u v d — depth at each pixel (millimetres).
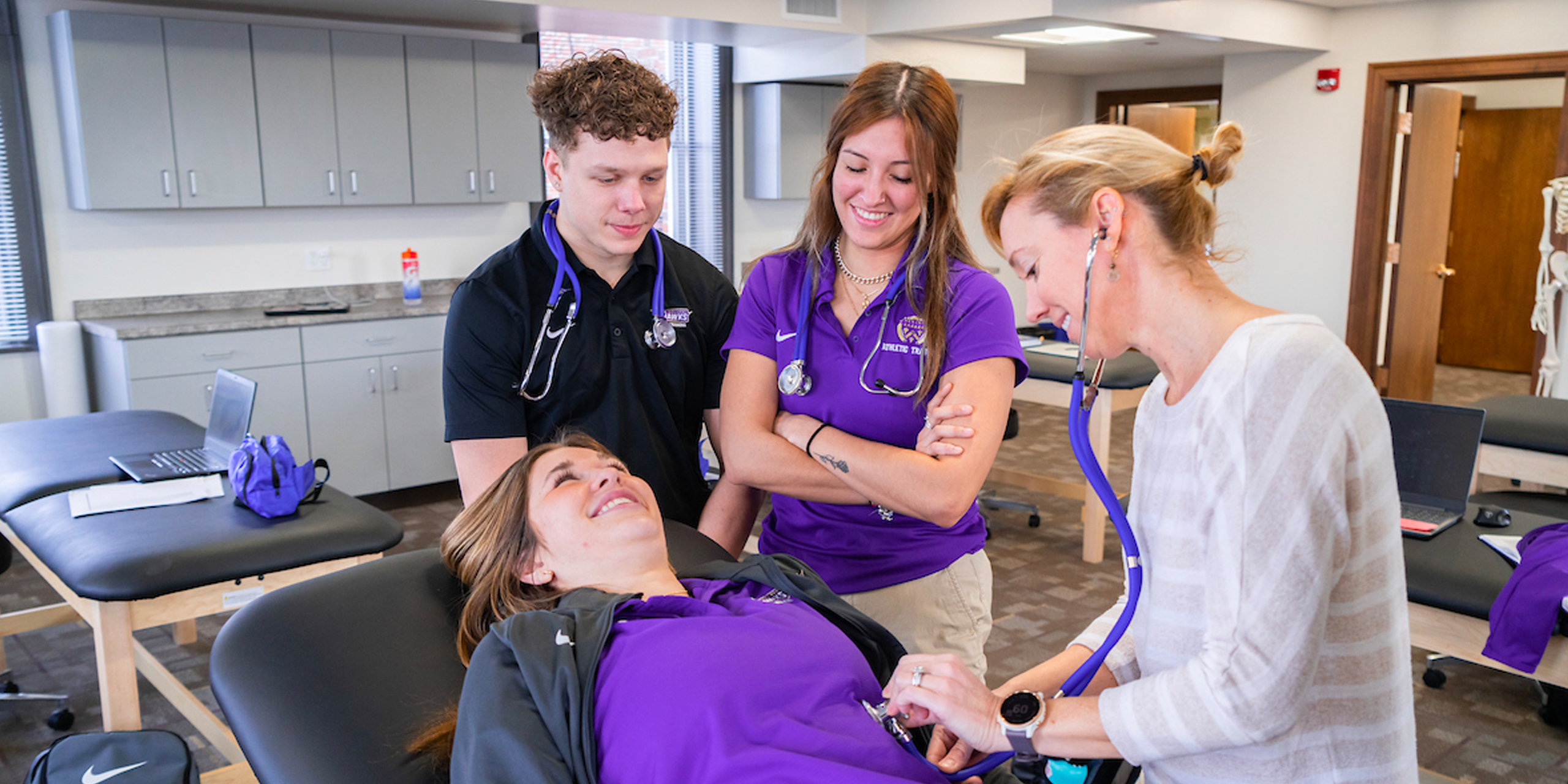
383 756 1320
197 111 4590
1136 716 975
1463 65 6266
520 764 1236
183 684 3141
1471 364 9273
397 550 4508
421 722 1381
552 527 1602
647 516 1631
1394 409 2896
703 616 1463
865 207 1553
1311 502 886
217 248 5070
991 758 1297
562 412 1804
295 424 4793
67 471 2920
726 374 1759
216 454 3078
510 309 1739
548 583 1612
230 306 5137
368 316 4945
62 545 2432
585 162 1599
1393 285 6938
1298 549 888
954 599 1697
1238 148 995
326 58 4879
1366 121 6656
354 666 1433
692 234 6672
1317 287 7016
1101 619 1316
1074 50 6914
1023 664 3373
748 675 1312
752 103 6695
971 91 8047
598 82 1561
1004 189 1072
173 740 2061
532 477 1635
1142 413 1079
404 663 1467
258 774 1322
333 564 2562
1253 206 7234
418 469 5203
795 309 1684
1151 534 1035
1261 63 7086
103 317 4797
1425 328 7371
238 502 2691
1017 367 1641
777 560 1626
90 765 1976
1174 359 1007
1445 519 2715
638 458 1865
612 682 1317
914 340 1609
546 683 1278
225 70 4629
